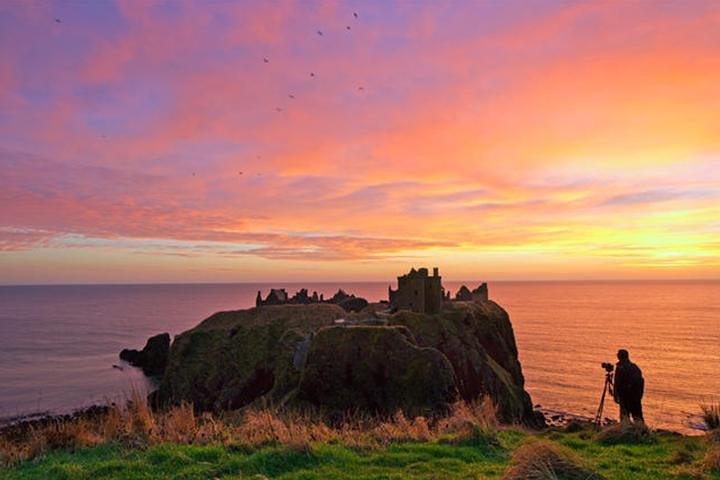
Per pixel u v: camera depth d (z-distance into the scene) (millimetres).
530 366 112062
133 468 10695
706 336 162500
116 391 91250
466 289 112062
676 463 11188
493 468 10445
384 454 11469
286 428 14023
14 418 67875
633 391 16672
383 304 98438
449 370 53844
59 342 157875
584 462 10133
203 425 14828
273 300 123188
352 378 54750
